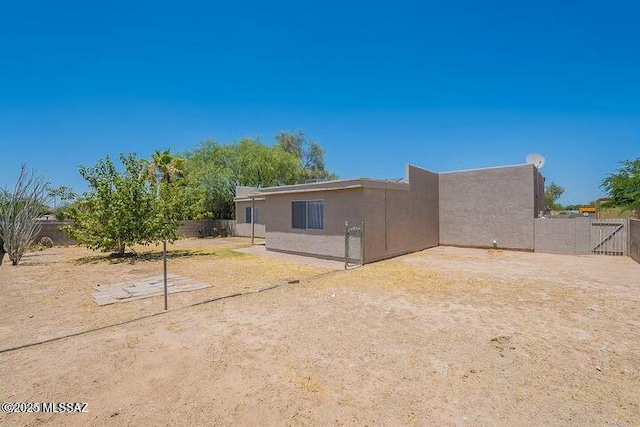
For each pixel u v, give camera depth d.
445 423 2.88
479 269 10.48
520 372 3.79
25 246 12.09
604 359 4.11
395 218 13.40
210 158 29.78
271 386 3.50
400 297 7.08
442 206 17.20
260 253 14.59
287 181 31.11
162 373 3.79
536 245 14.55
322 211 12.80
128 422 2.92
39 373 3.82
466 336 4.86
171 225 14.41
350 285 8.26
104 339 4.81
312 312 6.05
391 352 4.32
